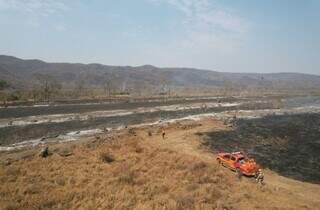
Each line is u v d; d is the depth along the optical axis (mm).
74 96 121625
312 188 26766
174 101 114250
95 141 39188
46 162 28031
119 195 19797
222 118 72875
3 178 22844
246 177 27328
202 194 20578
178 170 26453
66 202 18719
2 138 48188
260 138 49344
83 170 25516
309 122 69062
